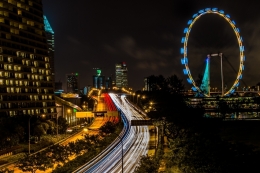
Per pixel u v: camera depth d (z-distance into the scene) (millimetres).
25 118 141000
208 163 61781
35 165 89312
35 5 180875
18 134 124625
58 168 87688
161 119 130125
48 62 187500
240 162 59562
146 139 140875
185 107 178625
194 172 60250
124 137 148875
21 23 168625
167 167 76250
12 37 161875
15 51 163000
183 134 101750
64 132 162375
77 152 104812
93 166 94875
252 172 55219
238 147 70375
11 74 159375
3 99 152500
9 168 95000
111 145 130375
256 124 182250
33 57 175875
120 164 96125
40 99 177750
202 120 135375
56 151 97250
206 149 68875
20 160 90062
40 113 175250
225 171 57188
